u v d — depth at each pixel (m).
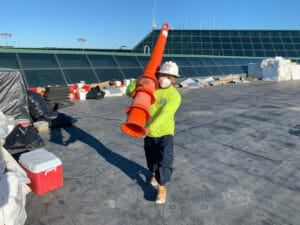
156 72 2.46
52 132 6.05
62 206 2.94
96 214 2.79
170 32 33.19
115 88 12.55
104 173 3.85
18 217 2.36
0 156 2.98
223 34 33.34
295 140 5.69
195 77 18.97
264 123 7.23
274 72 22.36
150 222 2.67
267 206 3.04
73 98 11.27
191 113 8.53
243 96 12.81
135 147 5.06
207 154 4.75
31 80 10.62
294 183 3.66
